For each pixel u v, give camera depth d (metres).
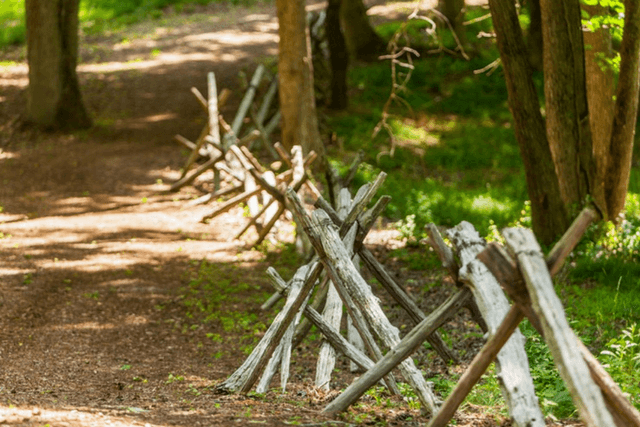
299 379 8.18
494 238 14.38
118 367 8.55
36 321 10.53
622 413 4.07
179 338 10.17
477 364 4.66
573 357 3.80
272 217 14.93
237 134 22.11
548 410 6.18
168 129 24.88
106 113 26.70
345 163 21.44
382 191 18.75
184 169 19.83
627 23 13.49
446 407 4.84
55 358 8.81
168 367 8.69
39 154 22.55
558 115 14.40
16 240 15.31
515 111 13.91
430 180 20.28
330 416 5.80
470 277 4.98
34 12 24.22
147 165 21.42
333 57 26.20
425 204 17.58
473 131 25.47
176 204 18.47
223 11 41.66
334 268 6.79
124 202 18.64
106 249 14.91
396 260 14.27
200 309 11.47
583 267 12.25
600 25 14.48
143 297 12.05
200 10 41.75
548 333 3.89
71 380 7.72
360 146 23.27
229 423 5.37
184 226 16.77
